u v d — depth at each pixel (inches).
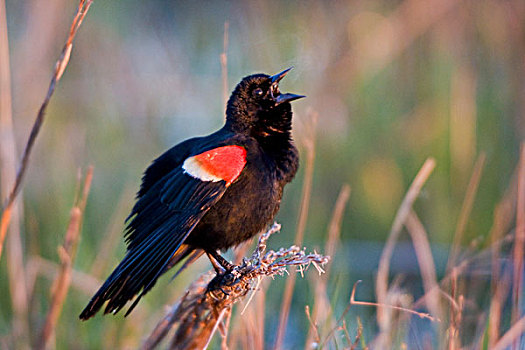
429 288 386.3
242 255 308.3
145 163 538.3
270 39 602.2
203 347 268.2
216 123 602.2
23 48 552.4
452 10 570.3
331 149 519.2
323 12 646.5
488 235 441.7
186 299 272.4
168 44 738.8
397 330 336.5
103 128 551.8
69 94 586.2
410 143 513.7
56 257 411.8
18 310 355.9
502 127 511.2
